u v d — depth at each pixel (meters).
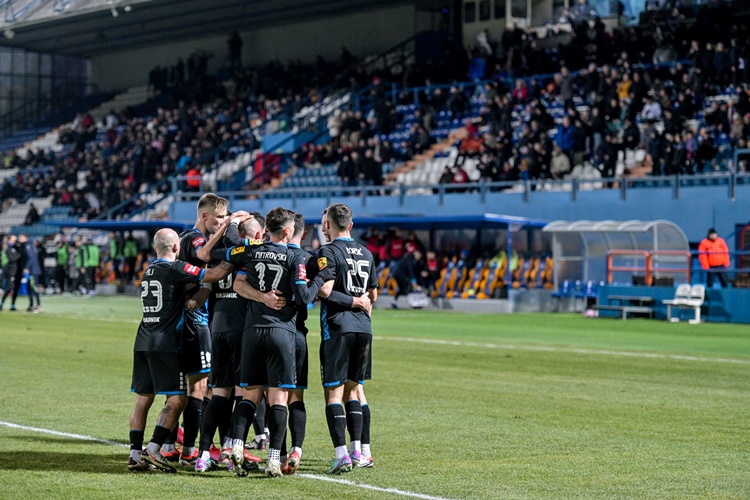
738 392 17.11
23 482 10.23
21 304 44.44
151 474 10.69
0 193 75.31
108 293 54.25
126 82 81.69
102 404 15.59
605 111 45.00
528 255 42.25
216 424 10.81
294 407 10.84
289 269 10.51
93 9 66.38
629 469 10.96
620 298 36.00
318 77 63.31
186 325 11.11
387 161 51.88
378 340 26.69
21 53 81.88
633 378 18.91
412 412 14.92
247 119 63.25
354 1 63.62
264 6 65.38
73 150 72.81
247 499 9.52
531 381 18.44
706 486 10.15
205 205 11.47
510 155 47.03
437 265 42.50
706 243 35.94
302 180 56.31
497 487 10.07
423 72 58.09
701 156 41.66
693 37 48.22
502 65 55.16
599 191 42.84
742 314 33.28
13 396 16.39
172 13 67.81
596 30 50.56
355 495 9.69
